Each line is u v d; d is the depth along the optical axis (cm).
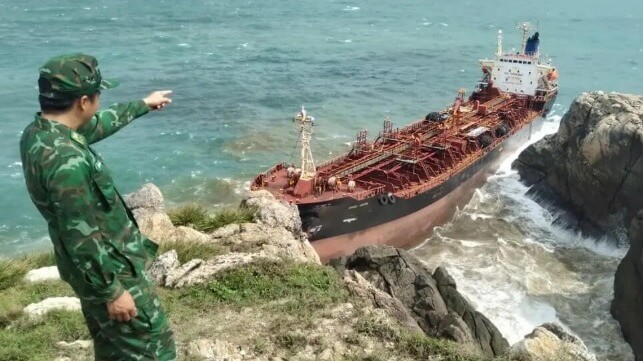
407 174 3716
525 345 1171
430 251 3428
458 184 3894
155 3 13800
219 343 977
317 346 1023
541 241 3578
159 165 4744
